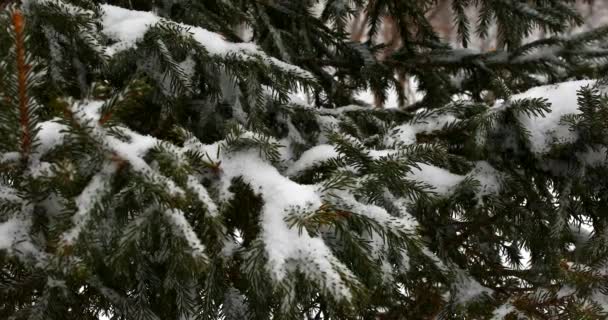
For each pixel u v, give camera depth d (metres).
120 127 1.25
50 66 1.65
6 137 1.08
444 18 9.91
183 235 1.21
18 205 1.27
